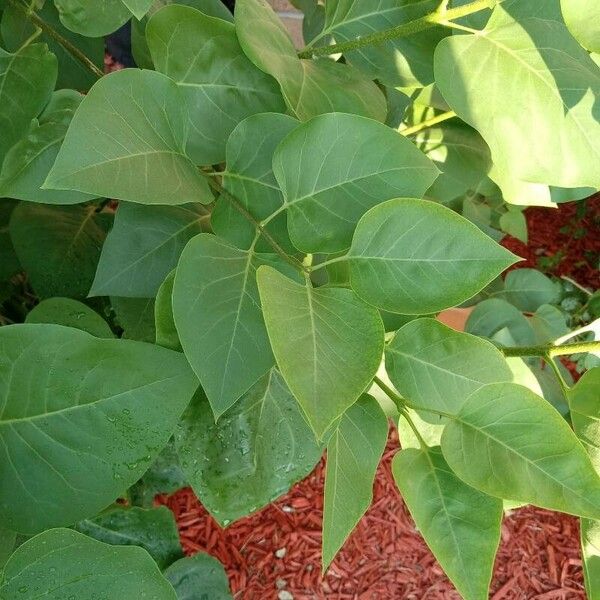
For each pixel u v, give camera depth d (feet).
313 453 1.37
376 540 3.28
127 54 3.12
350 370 0.93
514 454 1.08
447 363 1.18
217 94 1.23
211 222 1.19
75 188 0.93
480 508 1.13
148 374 1.03
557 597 3.39
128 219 1.32
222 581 1.62
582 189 1.42
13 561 0.94
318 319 0.97
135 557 0.98
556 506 1.04
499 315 1.78
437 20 1.24
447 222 0.97
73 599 0.96
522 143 1.17
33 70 1.16
